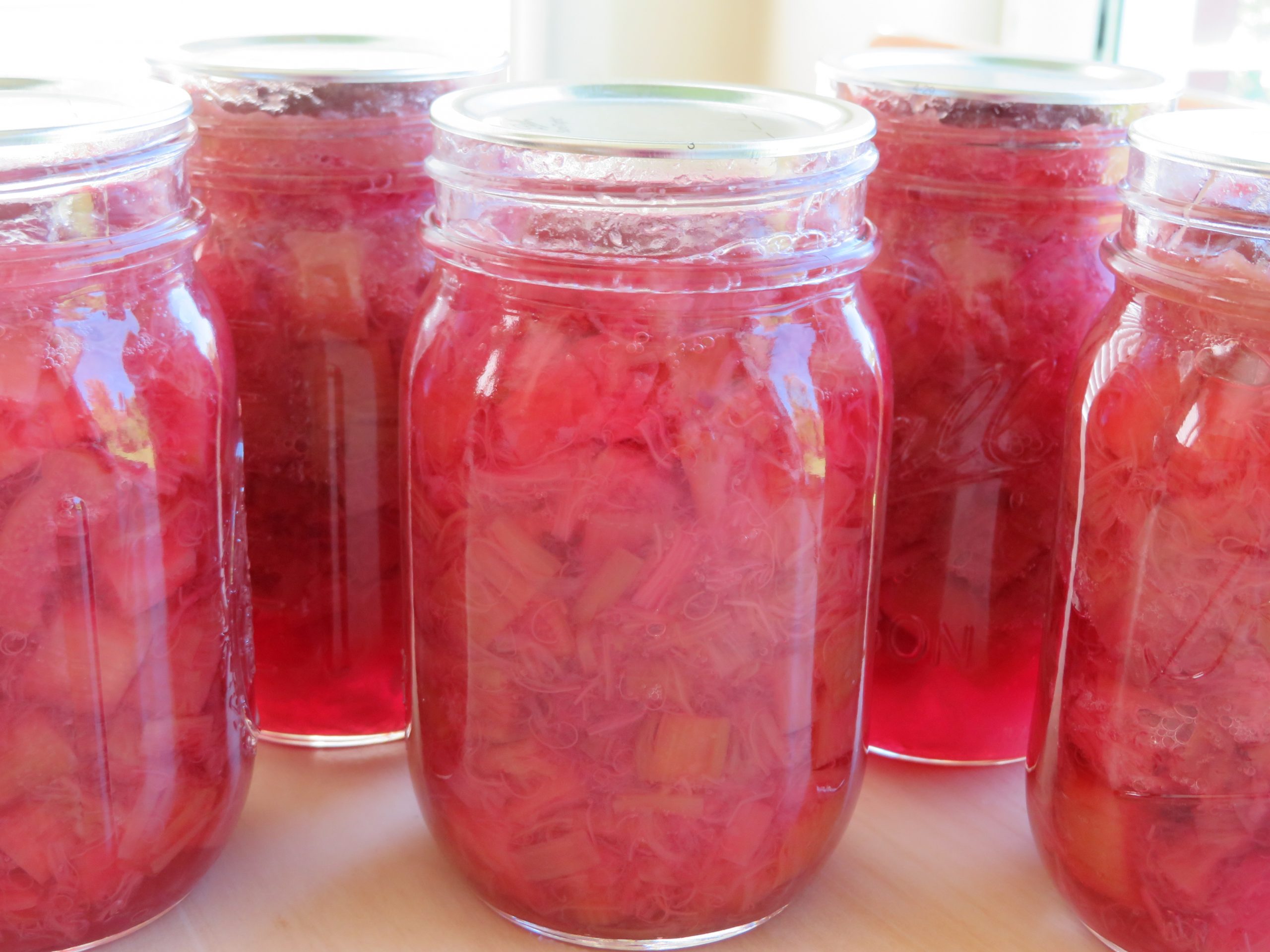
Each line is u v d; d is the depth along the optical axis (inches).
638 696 14.5
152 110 14.2
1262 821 14.2
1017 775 17.9
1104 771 14.9
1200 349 13.9
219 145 16.4
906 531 17.0
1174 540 14.1
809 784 15.3
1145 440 14.2
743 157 13.4
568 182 13.4
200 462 14.9
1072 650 15.2
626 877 15.0
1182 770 14.4
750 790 14.9
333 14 26.7
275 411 16.9
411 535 15.4
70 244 13.5
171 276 14.7
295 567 17.4
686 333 13.9
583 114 15.2
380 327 16.7
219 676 15.4
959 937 15.6
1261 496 13.6
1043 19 27.4
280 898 16.0
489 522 14.4
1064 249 16.2
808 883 15.9
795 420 14.2
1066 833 15.4
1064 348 16.3
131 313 14.2
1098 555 14.8
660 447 13.9
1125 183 14.7
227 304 16.7
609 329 13.9
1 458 13.6
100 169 13.5
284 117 16.2
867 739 16.3
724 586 14.3
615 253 13.6
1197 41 26.0
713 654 14.4
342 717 18.0
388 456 17.2
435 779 15.6
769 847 15.2
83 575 14.1
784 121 15.1
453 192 14.2
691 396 13.9
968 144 16.0
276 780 17.7
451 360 14.6
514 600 14.5
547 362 14.0
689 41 30.7
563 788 14.8
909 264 16.4
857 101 16.6
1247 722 14.1
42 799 14.4
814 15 30.2
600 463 13.9
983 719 17.5
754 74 31.8
